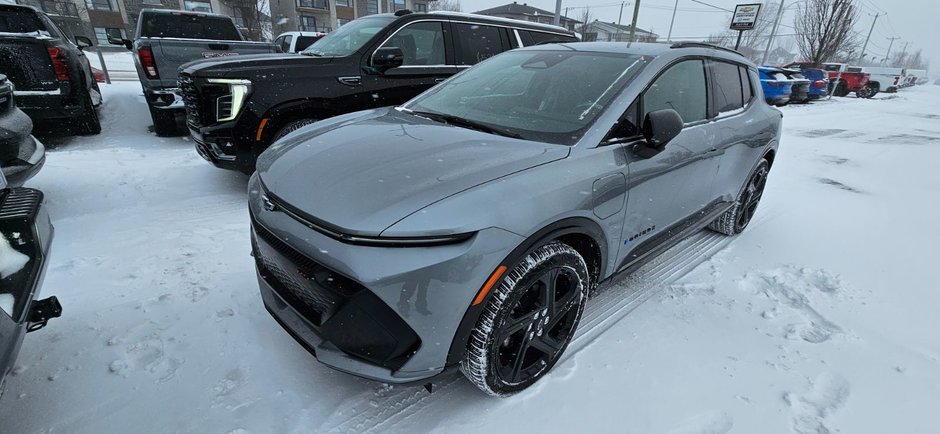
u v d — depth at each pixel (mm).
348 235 1565
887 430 1938
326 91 4062
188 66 4117
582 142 2102
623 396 2041
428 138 2176
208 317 2416
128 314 2398
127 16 29578
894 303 2943
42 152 3209
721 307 2789
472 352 1757
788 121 11914
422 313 1584
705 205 3111
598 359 2260
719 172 3080
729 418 1952
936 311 2871
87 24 27188
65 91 5070
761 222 4305
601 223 2105
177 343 2215
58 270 2762
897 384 2203
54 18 25719
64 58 5027
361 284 1552
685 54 2771
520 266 1774
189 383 1996
